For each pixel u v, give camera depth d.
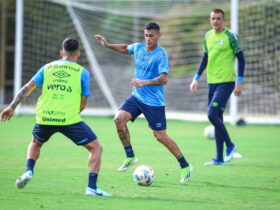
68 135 20.92
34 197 20.58
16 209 18.64
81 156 31.86
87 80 21.08
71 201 19.95
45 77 21.03
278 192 22.56
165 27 65.50
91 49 63.59
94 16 64.19
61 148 35.50
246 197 21.50
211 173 27.09
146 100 24.62
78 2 62.44
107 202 19.92
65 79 20.94
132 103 25.12
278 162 31.11
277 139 43.66
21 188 20.86
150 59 24.70
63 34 67.31
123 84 64.44
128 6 63.44
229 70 29.73
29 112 63.53
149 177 23.30
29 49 67.06
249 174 26.89
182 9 63.41
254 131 50.25
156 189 22.77
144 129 50.75
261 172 27.53
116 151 34.72
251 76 59.88
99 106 71.56
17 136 41.81
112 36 64.94
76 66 21.16
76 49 21.39
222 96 29.67
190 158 32.31
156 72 24.75
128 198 20.78
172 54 65.44
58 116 20.69
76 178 24.70
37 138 21.17
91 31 63.94
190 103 64.94
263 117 58.47
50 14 67.00
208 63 30.17
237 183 24.47
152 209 19.00
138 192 22.05
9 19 82.75
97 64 63.75
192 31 64.94
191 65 65.06
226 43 29.59
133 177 23.78
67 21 67.19
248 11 59.78
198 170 28.00
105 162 30.06
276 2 58.06
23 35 67.50
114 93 63.94
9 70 83.69
